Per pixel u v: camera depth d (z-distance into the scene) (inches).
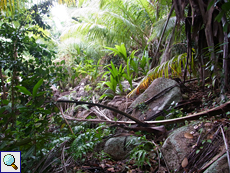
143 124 90.6
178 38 154.3
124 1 199.9
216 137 61.8
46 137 60.1
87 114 135.5
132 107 120.8
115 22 196.7
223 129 63.2
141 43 216.4
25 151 62.1
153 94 119.4
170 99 109.5
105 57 255.1
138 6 204.5
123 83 178.1
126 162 78.5
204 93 112.7
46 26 92.6
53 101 80.4
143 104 114.8
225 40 86.3
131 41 214.4
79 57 242.4
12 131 58.6
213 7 87.4
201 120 76.1
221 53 95.8
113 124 103.5
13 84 74.7
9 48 73.4
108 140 91.3
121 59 238.7
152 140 84.2
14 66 70.2
